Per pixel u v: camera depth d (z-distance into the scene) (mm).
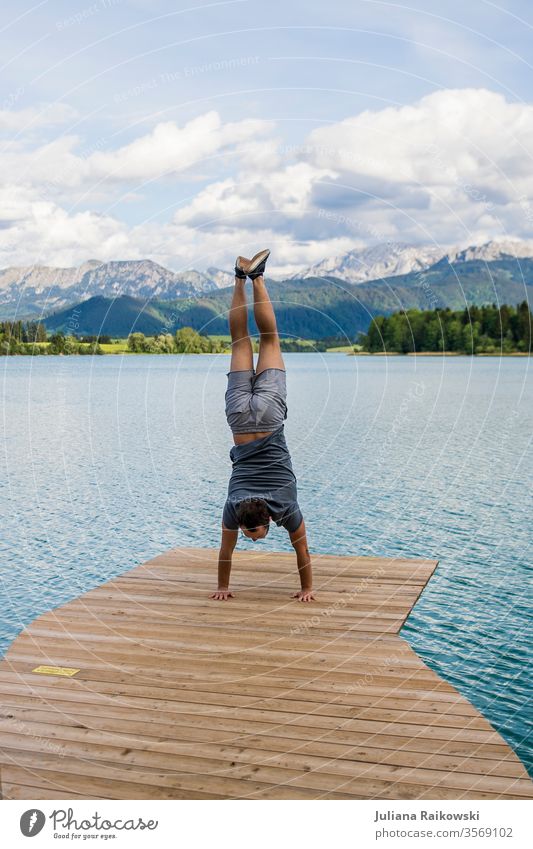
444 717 3533
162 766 3146
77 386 36250
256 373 5207
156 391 33469
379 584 5551
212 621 4848
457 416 23984
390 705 3656
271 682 3938
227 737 3367
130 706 3678
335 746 3277
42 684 3943
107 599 5316
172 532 10039
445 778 3031
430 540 9445
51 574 8320
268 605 5137
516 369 45344
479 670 5816
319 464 15344
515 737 4883
